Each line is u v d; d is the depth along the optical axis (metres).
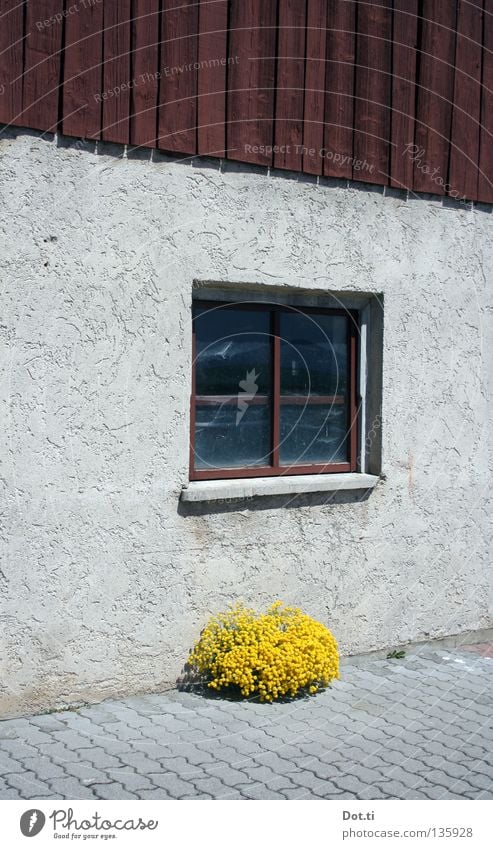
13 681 4.67
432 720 4.95
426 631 6.29
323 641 5.34
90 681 4.91
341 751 4.47
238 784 4.04
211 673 5.21
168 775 4.09
